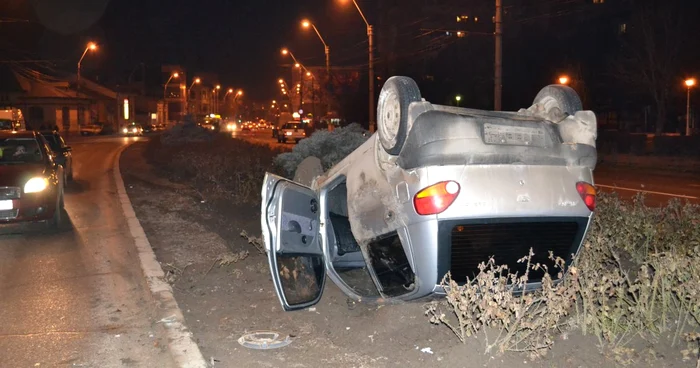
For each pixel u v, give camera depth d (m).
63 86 76.75
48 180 11.81
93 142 48.81
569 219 5.63
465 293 5.27
